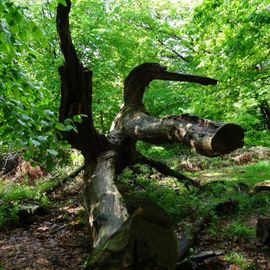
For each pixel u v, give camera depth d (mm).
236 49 8406
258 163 13141
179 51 17031
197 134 4625
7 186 9211
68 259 5098
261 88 10047
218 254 4789
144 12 14570
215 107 10656
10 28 3449
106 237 4094
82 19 11672
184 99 14430
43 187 9086
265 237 5145
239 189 8438
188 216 6363
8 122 3541
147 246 2707
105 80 13258
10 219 6555
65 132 6375
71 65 5922
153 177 9961
